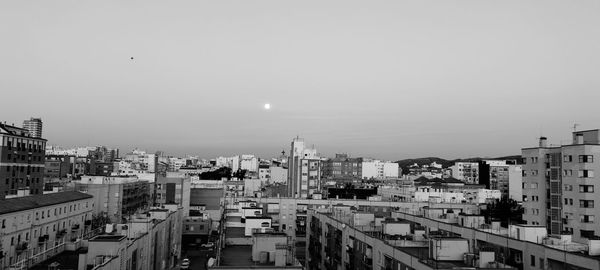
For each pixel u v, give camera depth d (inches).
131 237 3041.3
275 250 2304.4
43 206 4013.3
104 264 2185.0
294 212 6565.0
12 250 3474.4
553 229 4746.6
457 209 6181.1
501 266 2165.4
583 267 2393.0
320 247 4375.0
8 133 5561.0
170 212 4517.7
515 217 6540.4
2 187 5433.1
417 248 2667.3
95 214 5757.9
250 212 4729.3
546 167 4972.9
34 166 6186.0
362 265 3117.6
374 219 3614.7
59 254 2812.5
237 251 2701.8
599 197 4357.8
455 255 2293.3
